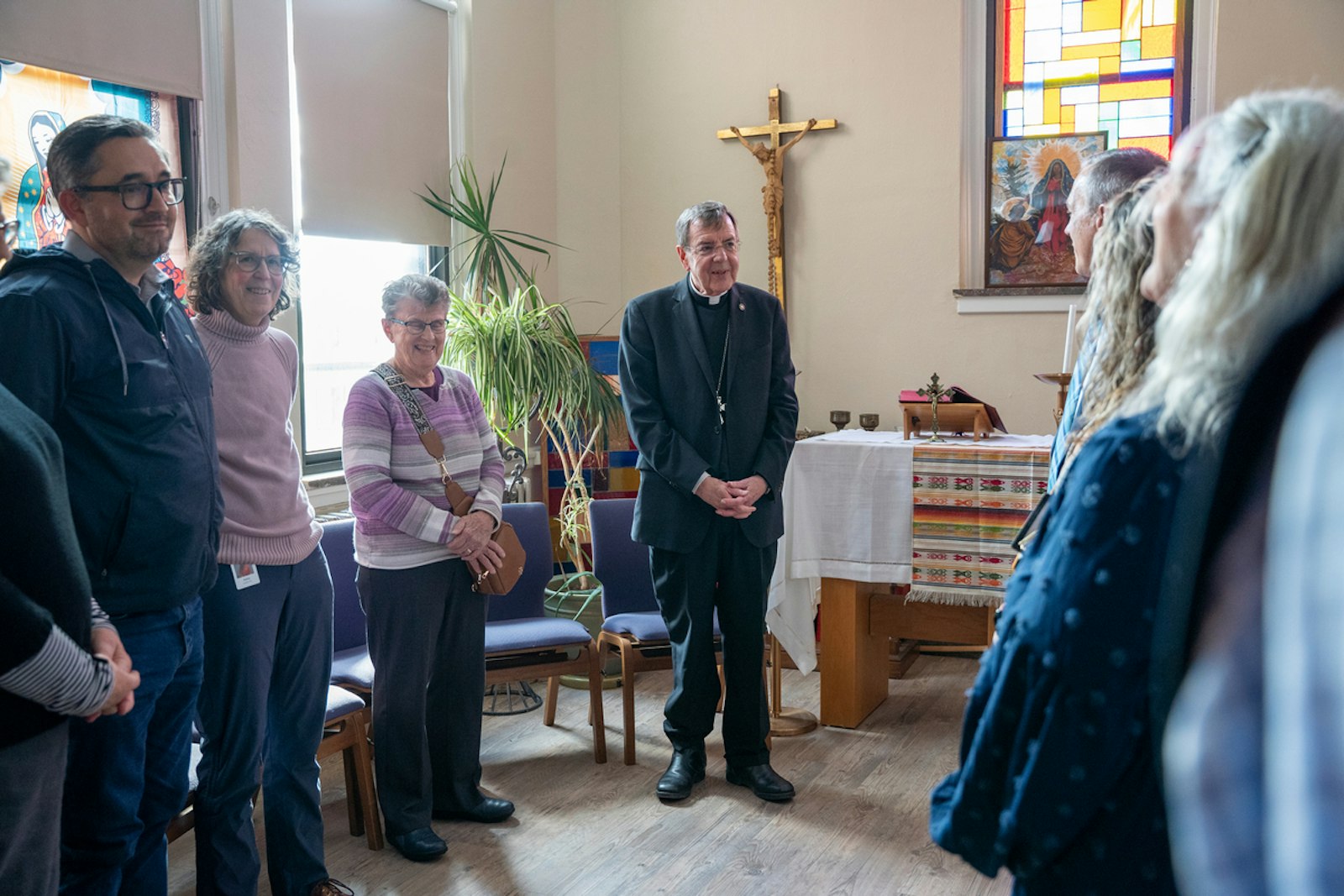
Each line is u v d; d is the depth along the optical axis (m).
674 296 3.15
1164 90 4.67
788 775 3.30
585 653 3.41
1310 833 0.35
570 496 4.48
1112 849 0.91
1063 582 0.92
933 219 4.89
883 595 3.77
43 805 1.46
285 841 2.43
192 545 1.96
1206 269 0.65
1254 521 0.48
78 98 3.17
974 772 1.02
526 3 5.02
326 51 4.03
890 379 5.01
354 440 2.75
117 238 1.84
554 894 2.58
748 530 3.04
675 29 5.27
